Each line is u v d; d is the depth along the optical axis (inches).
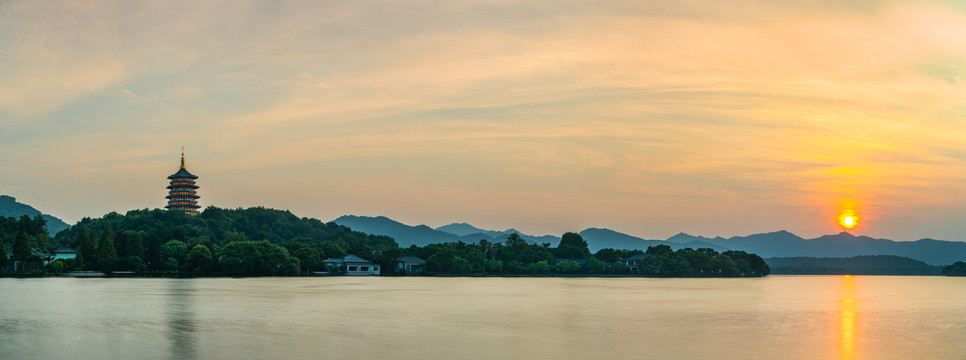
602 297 4790.8
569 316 3316.9
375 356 2144.4
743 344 2413.9
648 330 2775.6
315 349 2265.0
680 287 6707.7
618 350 2273.6
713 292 5743.1
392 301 4227.4
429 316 3282.5
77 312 3373.5
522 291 5565.9
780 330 2807.6
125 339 2471.7
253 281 7076.8
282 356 2142.0
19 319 3068.4
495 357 2138.3
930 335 2699.3
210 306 3750.0
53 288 5413.4
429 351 2237.9
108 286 5767.7
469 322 3029.0
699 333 2694.4
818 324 3041.3
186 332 2652.6
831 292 6215.6
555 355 2177.7
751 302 4411.9
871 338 2598.4
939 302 4685.0
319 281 7322.8
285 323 2955.2
